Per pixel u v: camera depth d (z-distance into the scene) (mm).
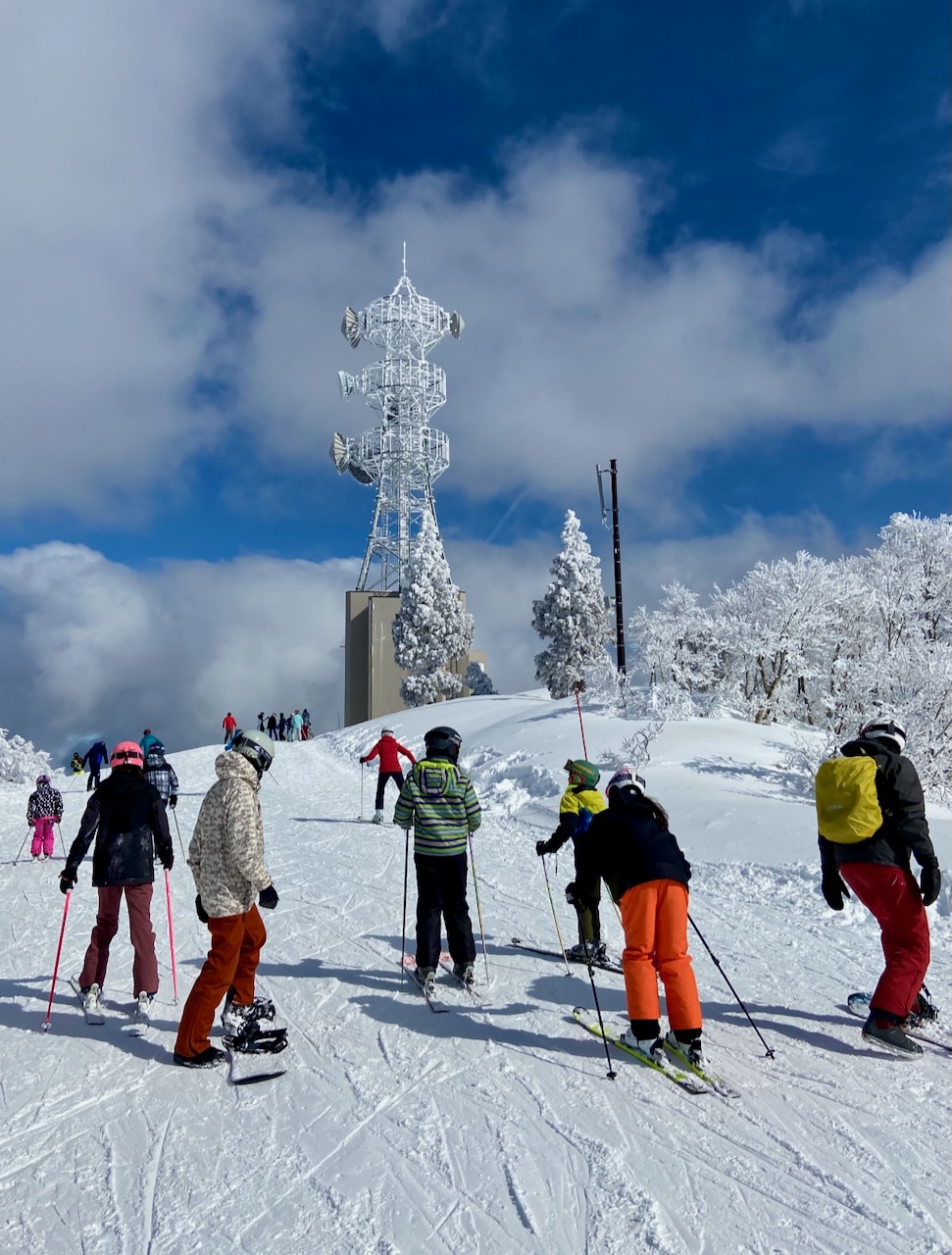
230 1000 5406
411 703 57750
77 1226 3547
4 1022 5926
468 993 6430
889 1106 4492
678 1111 4492
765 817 12570
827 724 28344
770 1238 3369
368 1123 4418
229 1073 5023
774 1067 5016
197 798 20844
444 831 6586
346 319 79125
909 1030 5508
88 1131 4363
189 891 10383
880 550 34500
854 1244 3320
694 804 14047
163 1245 3393
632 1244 3344
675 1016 4980
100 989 6148
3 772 32719
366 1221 3539
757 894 9711
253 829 5121
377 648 70750
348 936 8055
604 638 50031
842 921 8500
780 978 6691
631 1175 3865
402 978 6820
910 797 5207
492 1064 5137
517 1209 3611
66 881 6000
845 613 31344
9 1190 3824
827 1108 4488
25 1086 4891
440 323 80750
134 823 6148
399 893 9977
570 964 7152
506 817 16375
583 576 48969
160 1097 4750
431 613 57719
